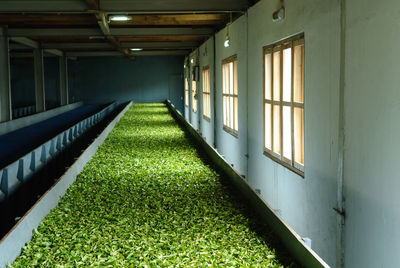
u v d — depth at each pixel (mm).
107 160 10234
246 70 11258
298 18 7109
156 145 12562
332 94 5754
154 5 10719
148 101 37219
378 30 4445
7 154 12984
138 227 5473
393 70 4180
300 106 7332
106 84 36969
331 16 5711
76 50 31688
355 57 5008
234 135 13305
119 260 4402
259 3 9703
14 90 36750
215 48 16906
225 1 10914
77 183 7887
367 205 4840
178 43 23844
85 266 4270
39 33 17359
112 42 19844
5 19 15672
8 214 7402
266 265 4246
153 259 4441
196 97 24281
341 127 5449
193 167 9258
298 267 4156
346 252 5465
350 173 5258
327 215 6066
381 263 4570
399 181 4141
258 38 9891
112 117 25594
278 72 8922
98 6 10586
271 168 9219
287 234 4578
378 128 4516
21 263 4383
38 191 9430
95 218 5828
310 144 6730
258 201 5812
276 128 9039
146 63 36938
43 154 10102
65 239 5031
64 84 31766
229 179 7980
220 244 4840
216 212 6012
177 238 5043
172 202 6621
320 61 6180
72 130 14328
